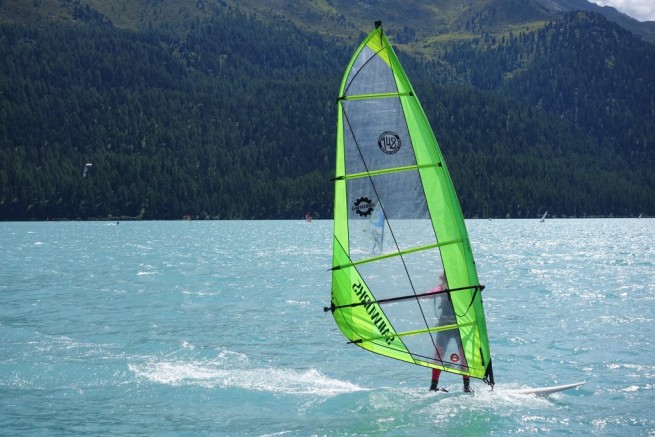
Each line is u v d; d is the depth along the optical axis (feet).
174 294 100.42
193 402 46.85
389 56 42.47
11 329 70.54
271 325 75.15
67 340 65.41
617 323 75.25
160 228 437.58
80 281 118.62
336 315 43.52
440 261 43.27
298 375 53.78
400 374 54.65
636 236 317.42
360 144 42.91
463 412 44.37
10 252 198.80
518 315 81.25
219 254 193.06
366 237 43.29
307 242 262.47
